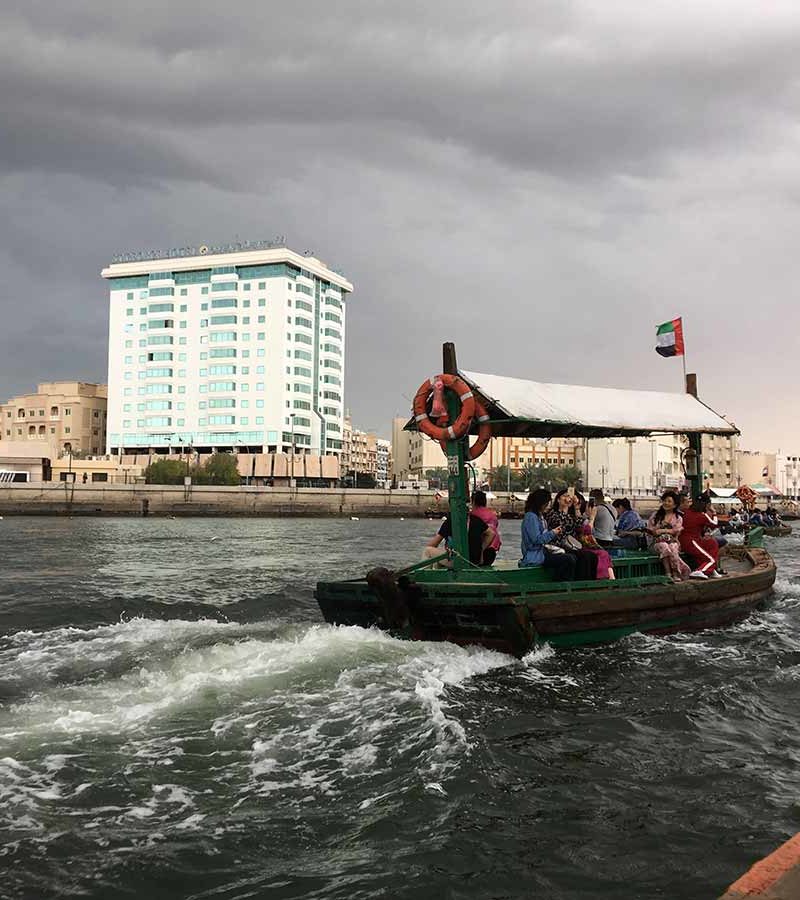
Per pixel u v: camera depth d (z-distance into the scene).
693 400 14.04
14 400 128.25
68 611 12.99
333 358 122.31
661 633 10.81
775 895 3.02
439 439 10.19
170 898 3.75
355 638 9.18
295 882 3.91
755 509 50.59
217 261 112.62
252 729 6.11
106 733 5.96
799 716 6.93
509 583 9.43
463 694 7.43
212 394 113.25
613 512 12.25
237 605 14.20
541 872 4.03
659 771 5.49
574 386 12.34
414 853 4.22
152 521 72.75
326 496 93.12
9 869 3.96
